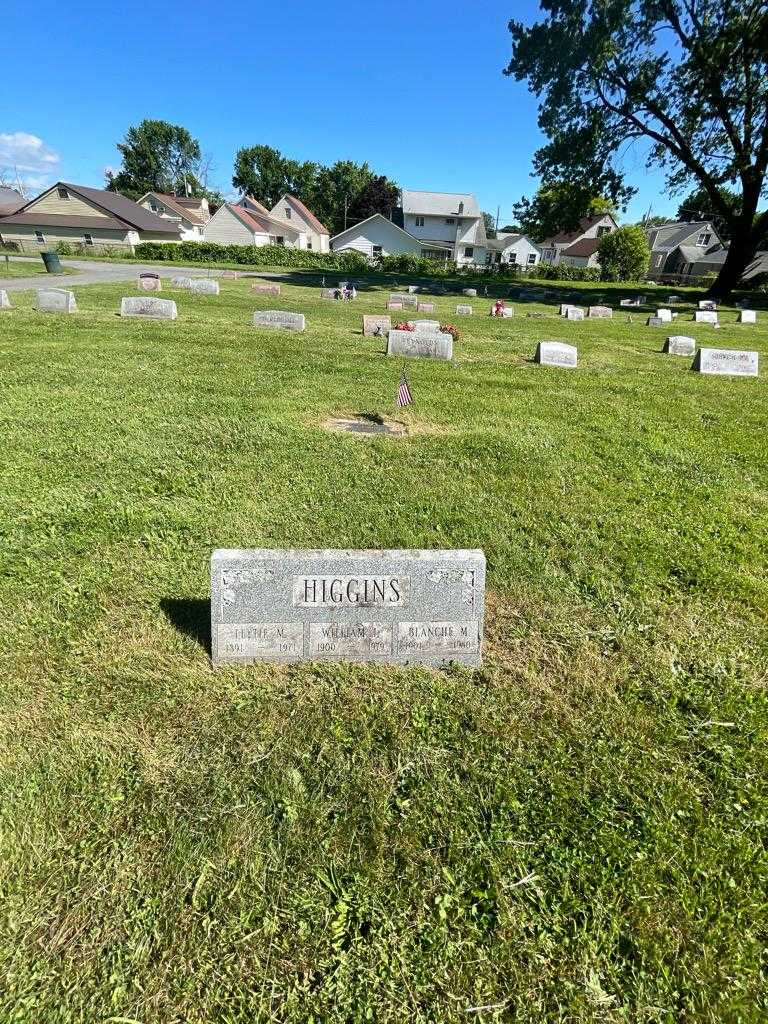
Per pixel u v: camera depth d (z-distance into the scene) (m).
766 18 26.05
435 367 11.12
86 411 7.02
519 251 76.88
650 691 2.91
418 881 1.99
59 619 3.20
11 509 4.45
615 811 2.28
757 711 2.81
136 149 93.00
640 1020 1.66
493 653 3.12
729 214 34.12
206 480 5.14
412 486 5.23
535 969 1.76
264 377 9.22
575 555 4.15
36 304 16.28
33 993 1.64
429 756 2.48
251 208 70.62
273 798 2.24
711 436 7.54
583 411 8.41
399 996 1.68
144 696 2.70
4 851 2.00
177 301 19.89
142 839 2.07
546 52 29.62
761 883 2.03
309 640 2.92
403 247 62.84
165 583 3.55
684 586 3.86
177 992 1.66
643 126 31.67
